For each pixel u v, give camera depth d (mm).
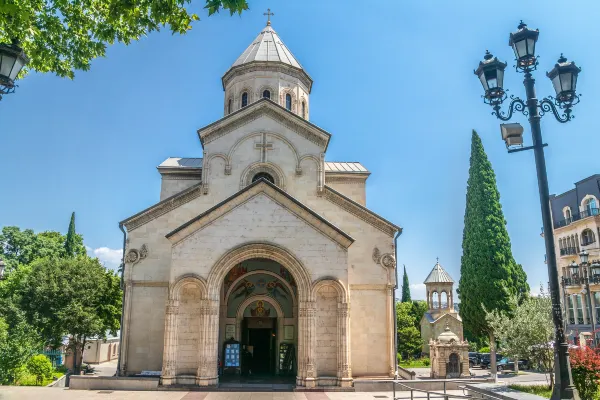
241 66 33656
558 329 11562
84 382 23000
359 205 28656
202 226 24406
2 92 10984
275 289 28297
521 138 12828
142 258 27359
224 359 26828
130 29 13430
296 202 24797
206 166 28812
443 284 58156
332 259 24422
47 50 13336
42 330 37312
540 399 13633
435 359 34281
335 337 24062
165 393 21844
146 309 26844
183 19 12406
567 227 52625
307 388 22734
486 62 12875
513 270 36938
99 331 40062
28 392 21578
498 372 40344
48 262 41312
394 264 27938
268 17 37719
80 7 13078
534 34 12383
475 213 38719
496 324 20156
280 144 29328
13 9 10516
